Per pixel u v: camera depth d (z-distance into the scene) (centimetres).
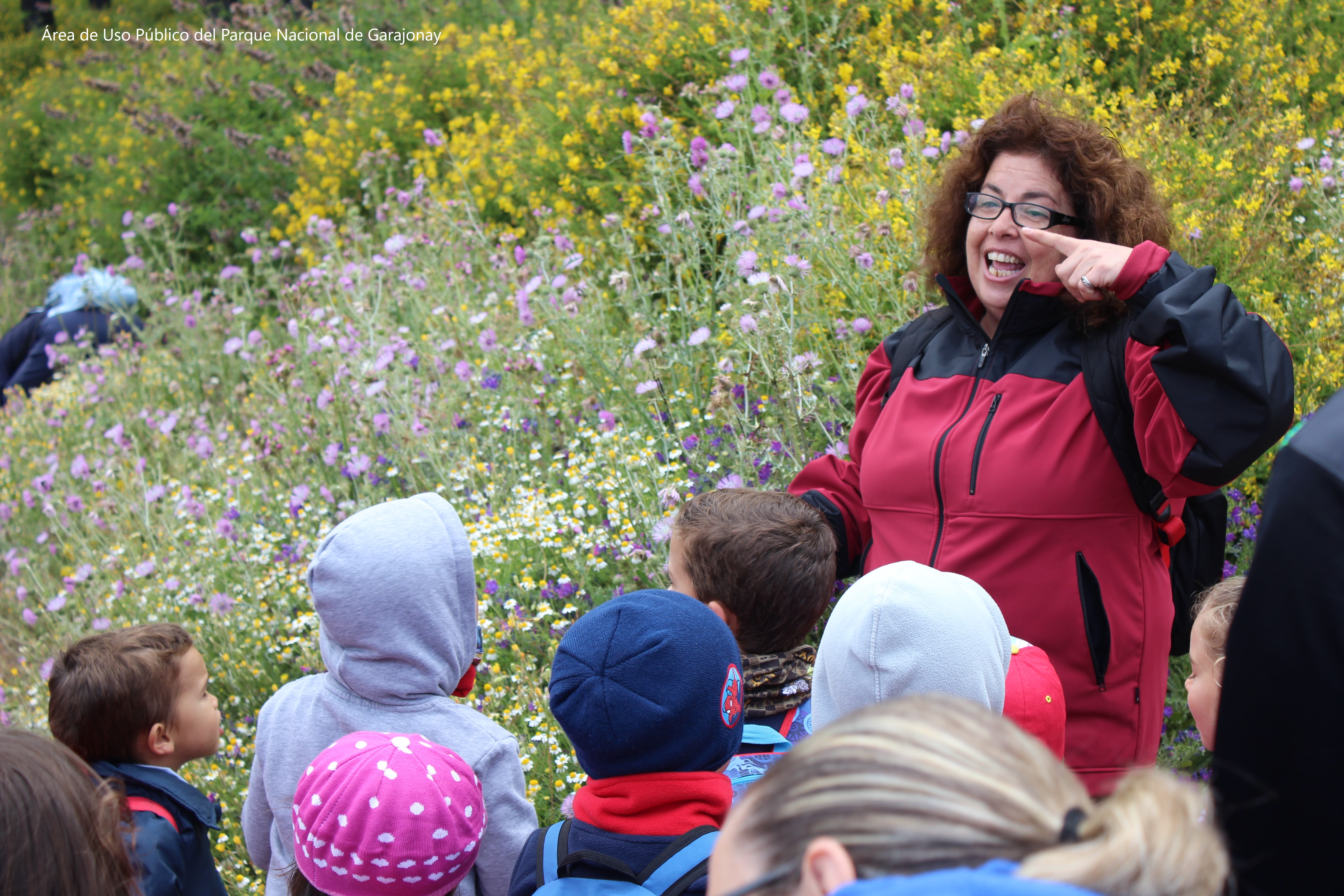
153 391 557
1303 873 96
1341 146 366
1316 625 94
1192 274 167
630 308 387
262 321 594
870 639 142
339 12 890
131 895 143
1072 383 185
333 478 405
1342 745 93
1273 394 158
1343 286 305
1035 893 54
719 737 145
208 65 917
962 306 206
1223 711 101
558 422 390
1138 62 443
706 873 134
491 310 445
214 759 294
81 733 191
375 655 188
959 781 62
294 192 746
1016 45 436
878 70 472
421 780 162
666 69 525
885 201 341
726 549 182
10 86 1269
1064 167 195
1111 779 182
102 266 816
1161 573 188
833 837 62
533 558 318
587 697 143
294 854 187
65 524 429
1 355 666
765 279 294
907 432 203
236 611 336
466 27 841
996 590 186
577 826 146
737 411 304
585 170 533
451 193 609
